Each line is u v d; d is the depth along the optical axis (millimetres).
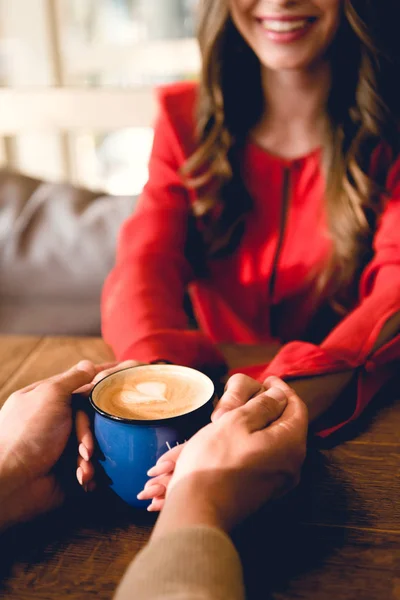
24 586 505
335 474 639
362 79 1086
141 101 1979
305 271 1199
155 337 838
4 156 2475
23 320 1703
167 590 386
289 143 1175
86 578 511
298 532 553
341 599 480
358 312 913
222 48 1129
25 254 1702
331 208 1123
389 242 1028
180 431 542
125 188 2707
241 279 1252
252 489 515
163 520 466
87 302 1716
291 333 1264
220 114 1156
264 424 561
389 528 556
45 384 633
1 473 552
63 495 597
